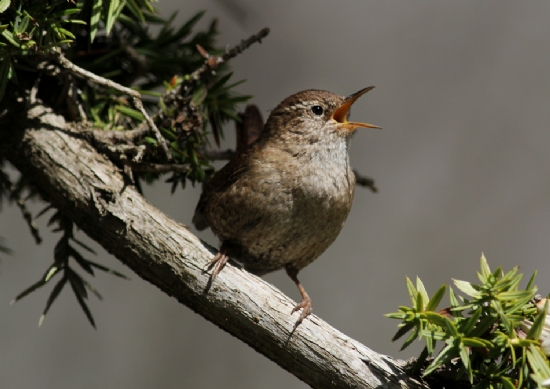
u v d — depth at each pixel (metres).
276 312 4.61
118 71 5.54
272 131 6.10
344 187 5.90
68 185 4.81
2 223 8.92
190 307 4.80
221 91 5.81
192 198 9.67
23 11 4.38
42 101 5.25
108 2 4.84
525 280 9.02
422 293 4.10
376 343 8.85
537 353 3.77
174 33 6.12
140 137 5.19
